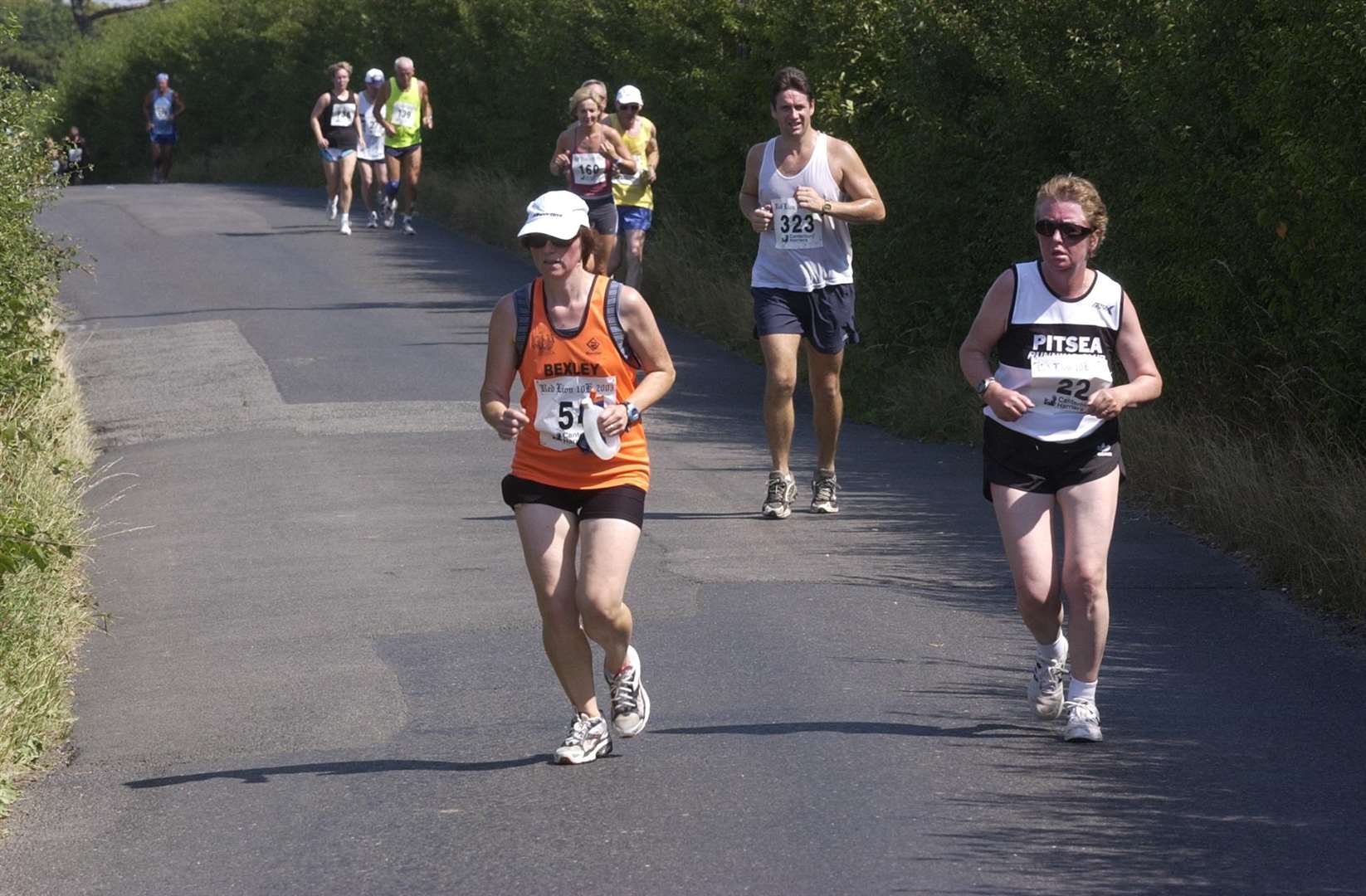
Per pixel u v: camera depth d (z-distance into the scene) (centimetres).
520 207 7069
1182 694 1855
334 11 10669
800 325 2723
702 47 5738
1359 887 1326
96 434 3606
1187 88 2939
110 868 1459
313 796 1599
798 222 2681
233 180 12106
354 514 2825
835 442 2797
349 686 1938
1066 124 3481
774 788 1564
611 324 1559
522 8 7788
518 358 1582
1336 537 2231
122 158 14525
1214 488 2595
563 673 1638
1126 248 3203
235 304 5284
